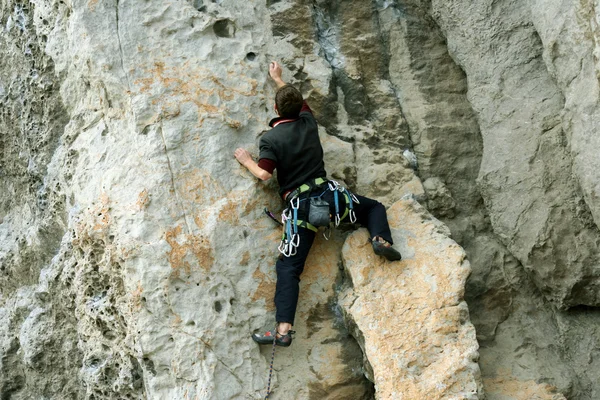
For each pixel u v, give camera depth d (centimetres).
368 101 542
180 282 443
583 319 502
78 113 513
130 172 464
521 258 504
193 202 461
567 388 484
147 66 480
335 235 495
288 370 464
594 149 442
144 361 438
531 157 497
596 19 429
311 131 468
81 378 487
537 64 505
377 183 521
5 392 552
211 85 485
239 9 516
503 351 503
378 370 432
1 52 589
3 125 595
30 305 548
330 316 479
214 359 438
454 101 546
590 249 475
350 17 556
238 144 484
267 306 466
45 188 539
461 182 533
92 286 468
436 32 560
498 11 516
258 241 472
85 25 482
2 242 592
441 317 446
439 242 475
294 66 527
